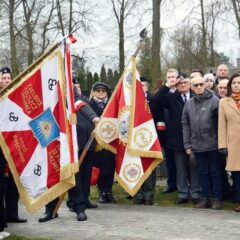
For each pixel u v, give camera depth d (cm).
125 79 785
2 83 663
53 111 620
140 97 778
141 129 772
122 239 586
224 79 810
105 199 823
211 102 755
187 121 776
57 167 616
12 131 608
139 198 813
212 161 757
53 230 636
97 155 809
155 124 840
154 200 836
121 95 781
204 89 763
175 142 803
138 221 680
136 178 771
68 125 616
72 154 613
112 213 736
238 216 704
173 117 807
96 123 742
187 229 630
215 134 753
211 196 788
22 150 611
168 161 888
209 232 613
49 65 623
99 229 637
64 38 625
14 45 2392
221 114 730
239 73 735
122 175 774
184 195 805
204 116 751
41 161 615
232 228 633
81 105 727
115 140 778
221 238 585
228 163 723
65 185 614
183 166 805
